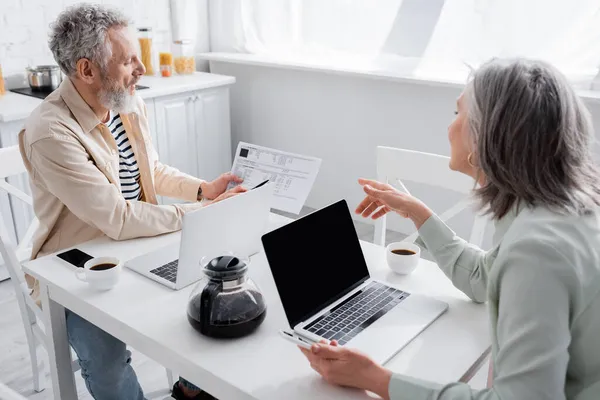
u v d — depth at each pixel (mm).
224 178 1914
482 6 2949
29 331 2000
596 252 998
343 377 1075
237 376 1124
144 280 1474
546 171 1048
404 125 3275
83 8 1762
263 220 1597
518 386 949
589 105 2654
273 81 3748
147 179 2012
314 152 3717
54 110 1731
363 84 3355
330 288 1363
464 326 1300
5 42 3096
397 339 1229
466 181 1890
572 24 2746
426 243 1460
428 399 1018
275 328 1279
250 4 3775
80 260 1577
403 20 3211
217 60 3875
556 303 956
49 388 2143
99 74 1769
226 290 1226
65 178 1671
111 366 1661
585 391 1053
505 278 1008
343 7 3404
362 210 1579
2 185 1947
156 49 3832
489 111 1073
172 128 3398
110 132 1844
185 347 1209
